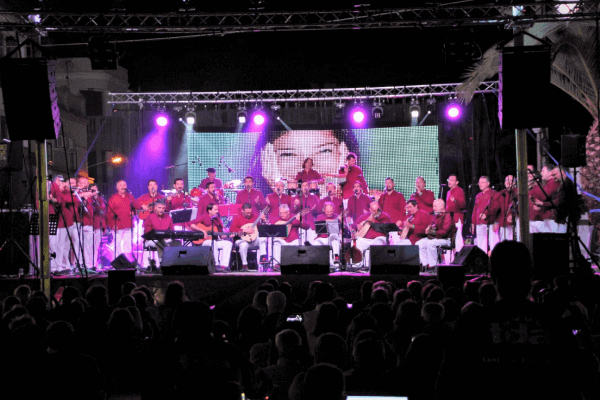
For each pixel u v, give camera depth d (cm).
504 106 838
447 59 931
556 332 238
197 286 977
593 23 982
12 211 1048
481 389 239
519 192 895
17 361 329
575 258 859
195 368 319
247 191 1327
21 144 989
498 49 838
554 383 236
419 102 1526
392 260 962
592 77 1052
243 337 442
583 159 920
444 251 1180
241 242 1189
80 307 529
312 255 976
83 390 325
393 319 476
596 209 1129
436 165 1514
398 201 1329
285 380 352
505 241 249
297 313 598
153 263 1118
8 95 826
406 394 342
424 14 968
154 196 1221
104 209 1216
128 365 389
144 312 548
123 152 1931
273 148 1546
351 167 1430
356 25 916
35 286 948
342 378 242
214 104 1650
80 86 1977
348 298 967
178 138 1620
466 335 241
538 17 871
